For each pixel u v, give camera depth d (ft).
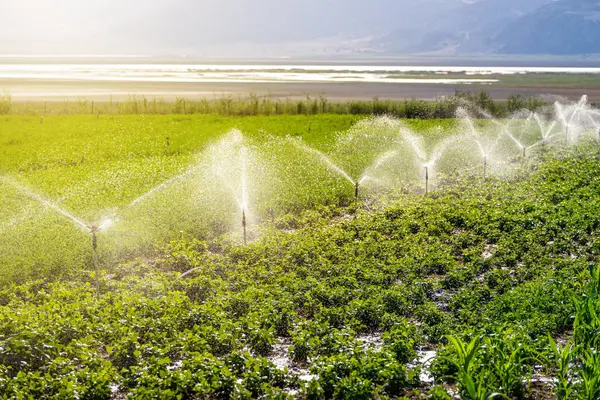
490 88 406.82
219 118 236.43
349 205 102.01
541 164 128.16
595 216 78.48
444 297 58.90
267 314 51.11
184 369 40.83
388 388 39.32
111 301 58.59
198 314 50.90
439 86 426.10
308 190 107.34
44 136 188.75
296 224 91.56
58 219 89.51
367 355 41.93
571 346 41.70
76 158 152.46
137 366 41.63
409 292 57.31
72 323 49.16
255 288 59.21
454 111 248.11
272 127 209.36
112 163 143.43
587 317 42.04
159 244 78.84
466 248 75.77
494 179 116.57
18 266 68.33
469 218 84.69
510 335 41.78
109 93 375.04
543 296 51.65
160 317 52.42
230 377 39.34
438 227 82.79
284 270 68.18
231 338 46.21
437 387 36.01
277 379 40.50
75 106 278.67
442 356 40.32
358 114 250.16
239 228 88.58
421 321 52.47
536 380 38.96
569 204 87.97
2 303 60.85
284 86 430.61
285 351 47.62
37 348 43.68
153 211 93.09
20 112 259.80
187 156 151.64
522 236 74.33
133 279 64.54
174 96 353.72
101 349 48.03
